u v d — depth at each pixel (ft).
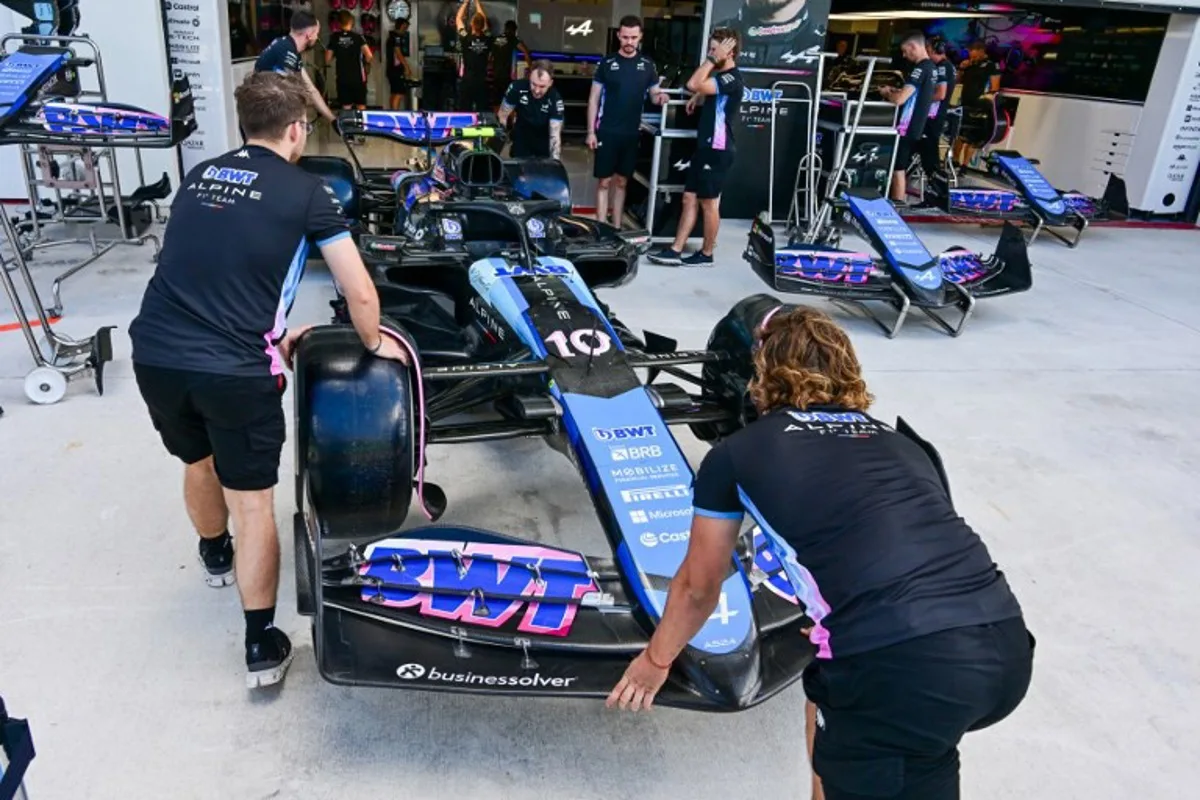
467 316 13.74
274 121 7.43
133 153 24.85
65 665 8.07
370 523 8.45
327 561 7.41
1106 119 35.83
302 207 7.27
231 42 27.76
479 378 11.10
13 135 13.82
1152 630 9.73
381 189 21.06
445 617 7.16
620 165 24.70
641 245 15.40
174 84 14.75
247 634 7.86
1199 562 11.13
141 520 10.37
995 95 37.42
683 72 34.60
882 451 5.40
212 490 8.66
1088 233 31.89
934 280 18.89
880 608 4.95
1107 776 7.71
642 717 8.07
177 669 8.15
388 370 8.20
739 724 8.07
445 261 13.39
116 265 20.13
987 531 11.44
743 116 28.17
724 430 11.48
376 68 52.13
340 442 7.98
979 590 5.11
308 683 8.15
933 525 5.21
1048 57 39.27
